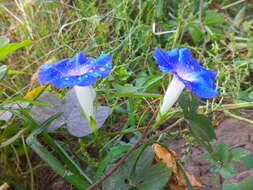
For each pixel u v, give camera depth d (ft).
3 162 0.84
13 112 0.80
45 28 1.28
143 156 0.71
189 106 0.70
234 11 1.55
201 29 1.26
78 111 0.80
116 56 1.18
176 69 0.65
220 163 0.74
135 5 1.41
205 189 0.75
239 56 1.21
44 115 0.81
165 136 0.97
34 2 1.27
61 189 0.85
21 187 0.82
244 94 1.07
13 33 1.31
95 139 0.79
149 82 0.94
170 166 0.73
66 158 0.75
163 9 1.46
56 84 0.61
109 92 1.02
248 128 0.94
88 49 1.12
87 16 1.25
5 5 1.40
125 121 1.06
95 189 0.71
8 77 1.17
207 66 1.07
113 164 0.73
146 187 0.66
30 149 0.89
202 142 0.69
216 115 1.01
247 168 0.71
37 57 1.24
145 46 1.23
